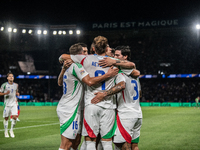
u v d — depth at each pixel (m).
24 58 45.38
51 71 40.69
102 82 3.91
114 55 5.17
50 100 37.78
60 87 43.00
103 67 3.97
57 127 11.81
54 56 43.72
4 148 7.07
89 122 3.86
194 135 9.30
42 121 14.63
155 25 36.78
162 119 15.46
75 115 4.02
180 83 40.88
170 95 39.53
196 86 39.84
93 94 3.90
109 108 3.91
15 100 9.39
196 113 20.58
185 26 35.81
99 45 4.02
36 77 40.47
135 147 4.82
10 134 9.38
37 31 37.62
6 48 42.94
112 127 3.96
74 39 40.91
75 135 4.02
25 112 22.12
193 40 42.97
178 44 43.38
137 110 4.54
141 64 42.62
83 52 4.49
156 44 44.16
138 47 44.47
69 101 4.04
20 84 43.38
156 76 38.59
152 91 40.56
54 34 38.03
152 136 9.09
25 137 8.97
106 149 3.89
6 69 42.78
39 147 7.20
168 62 41.91
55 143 7.82
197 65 40.31
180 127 11.61
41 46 41.91
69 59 4.04
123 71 4.25
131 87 4.47
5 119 9.23
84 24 38.22
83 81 3.84
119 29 37.72
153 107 31.25
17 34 38.66
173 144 7.61
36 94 41.56
